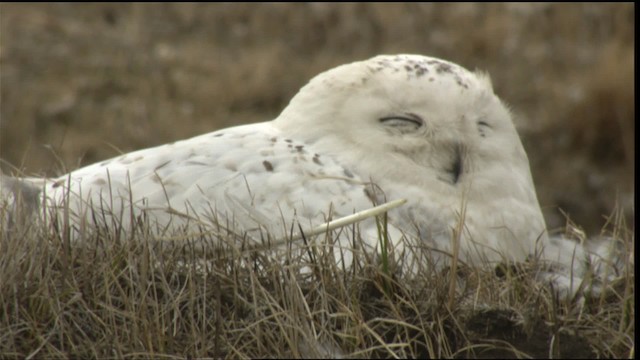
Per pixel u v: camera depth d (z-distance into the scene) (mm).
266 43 51875
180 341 13977
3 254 14969
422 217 17156
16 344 14047
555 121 45250
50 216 15945
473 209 17453
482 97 18031
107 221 16500
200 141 17766
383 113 17688
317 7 53531
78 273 14664
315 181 17031
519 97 47844
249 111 47062
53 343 14055
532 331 14016
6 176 17547
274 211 16609
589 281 15164
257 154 17359
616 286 15219
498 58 50969
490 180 17672
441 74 17969
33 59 48219
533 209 18188
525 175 18438
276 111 47250
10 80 46438
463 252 16859
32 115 44594
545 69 49812
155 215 16438
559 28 52750
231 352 13695
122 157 17859
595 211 41281
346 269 15164
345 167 17469
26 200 17000
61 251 14953
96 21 52156
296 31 52781
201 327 14133
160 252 14922
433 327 13969
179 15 52969
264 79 48156
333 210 16766
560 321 14141
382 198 17203
